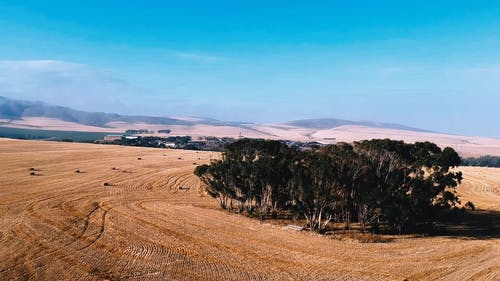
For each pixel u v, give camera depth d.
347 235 41.56
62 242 33.88
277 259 32.97
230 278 28.31
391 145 49.22
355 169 43.34
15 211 43.06
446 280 29.52
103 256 31.19
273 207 51.12
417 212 42.78
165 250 33.53
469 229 45.75
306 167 45.66
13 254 30.39
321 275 29.77
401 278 29.72
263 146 56.19
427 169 47.78
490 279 29.83
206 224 43.03
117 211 46.28
